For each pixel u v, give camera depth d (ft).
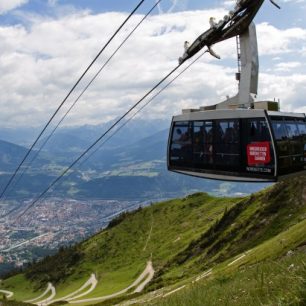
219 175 99.81
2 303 335.06
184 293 47.57
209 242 599.98
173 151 111.75
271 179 88.79
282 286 27.63
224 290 44.39
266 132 88.58
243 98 95.40
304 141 96.78
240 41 94.58
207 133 101.35
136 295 415.44
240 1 83.87
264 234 468.34
